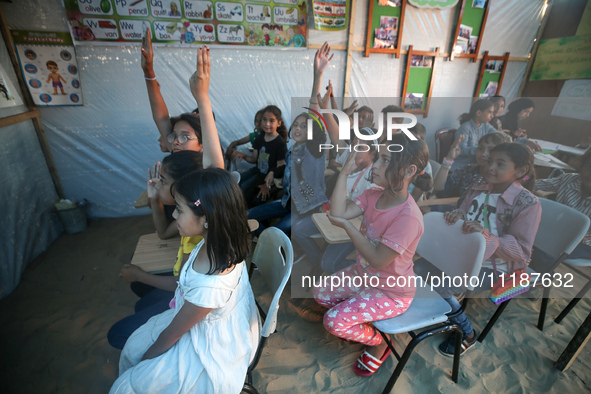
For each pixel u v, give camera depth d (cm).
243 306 118
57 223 315
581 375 173
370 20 331
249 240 109
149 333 124
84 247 297
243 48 317
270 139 307
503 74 393
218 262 101
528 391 164
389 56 355
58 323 210
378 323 144
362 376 170
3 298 232
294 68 338
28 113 279
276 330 201
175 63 309
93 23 279
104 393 166
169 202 159
